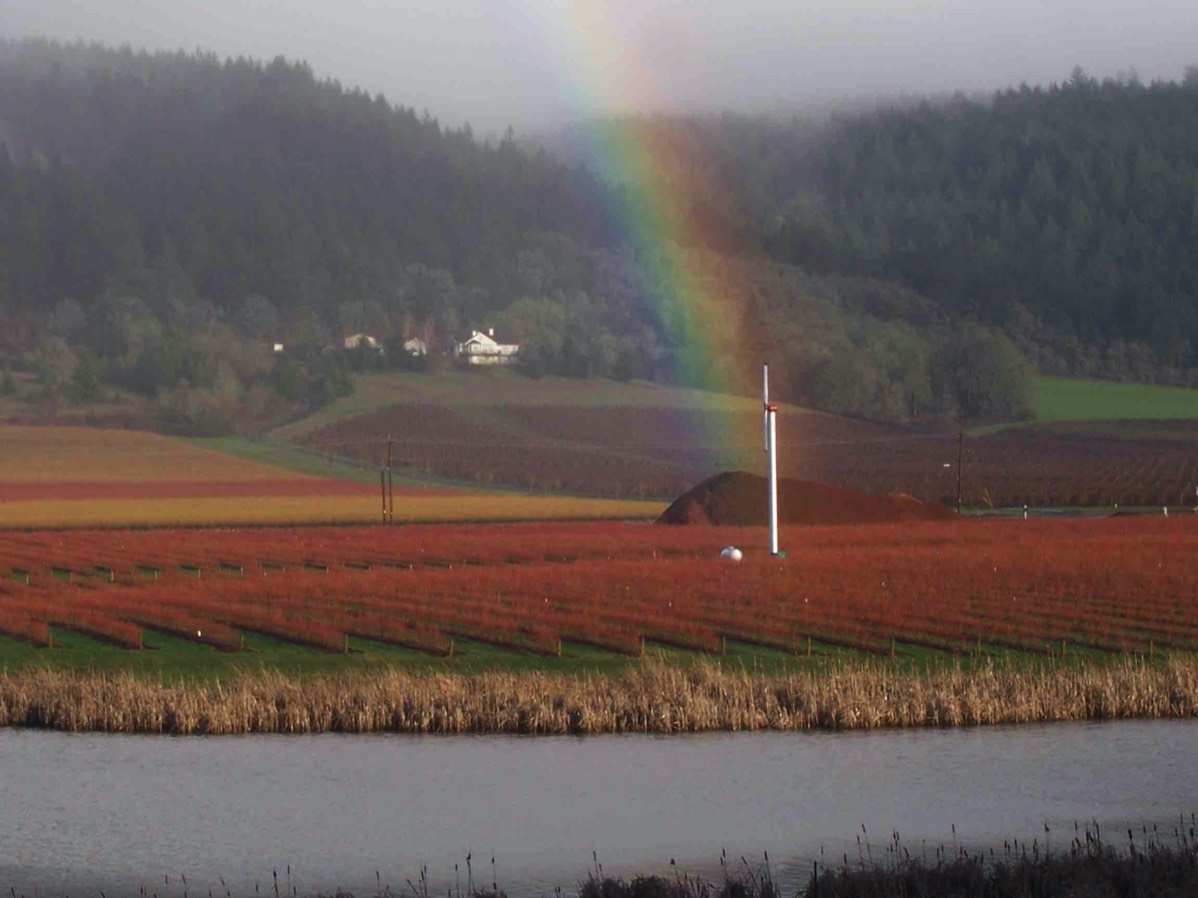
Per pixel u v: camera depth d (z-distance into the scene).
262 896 41.69
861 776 53.59
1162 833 46.56
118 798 51.12
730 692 62.53
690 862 44.28
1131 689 63.62
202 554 126.38
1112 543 124.81
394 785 52.62
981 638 79.50
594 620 83.75
